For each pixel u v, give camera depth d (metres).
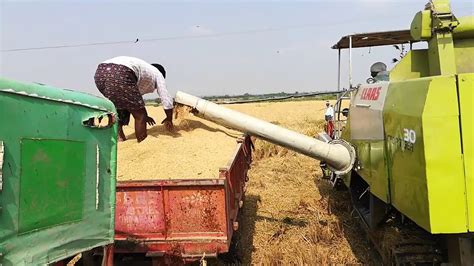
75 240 2.80
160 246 4.32
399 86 4.09
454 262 3.77
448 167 3.18
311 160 11.62
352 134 6.27
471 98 3.17
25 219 2.38
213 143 6.77
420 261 4.05
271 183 9.14
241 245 5.79
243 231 6.52
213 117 6.72
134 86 5.97
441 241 4.11
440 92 3.22
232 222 4.85
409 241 4.38
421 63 5.24
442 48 4.61
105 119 3.49
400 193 3.91
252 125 6.46
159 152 6.02
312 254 5.73
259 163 10.91
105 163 3.11
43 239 2.52
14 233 2.30
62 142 2.66
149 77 6.39
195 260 4.29
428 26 4.74
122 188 4.34
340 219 7.12
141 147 6.17
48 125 2.54
